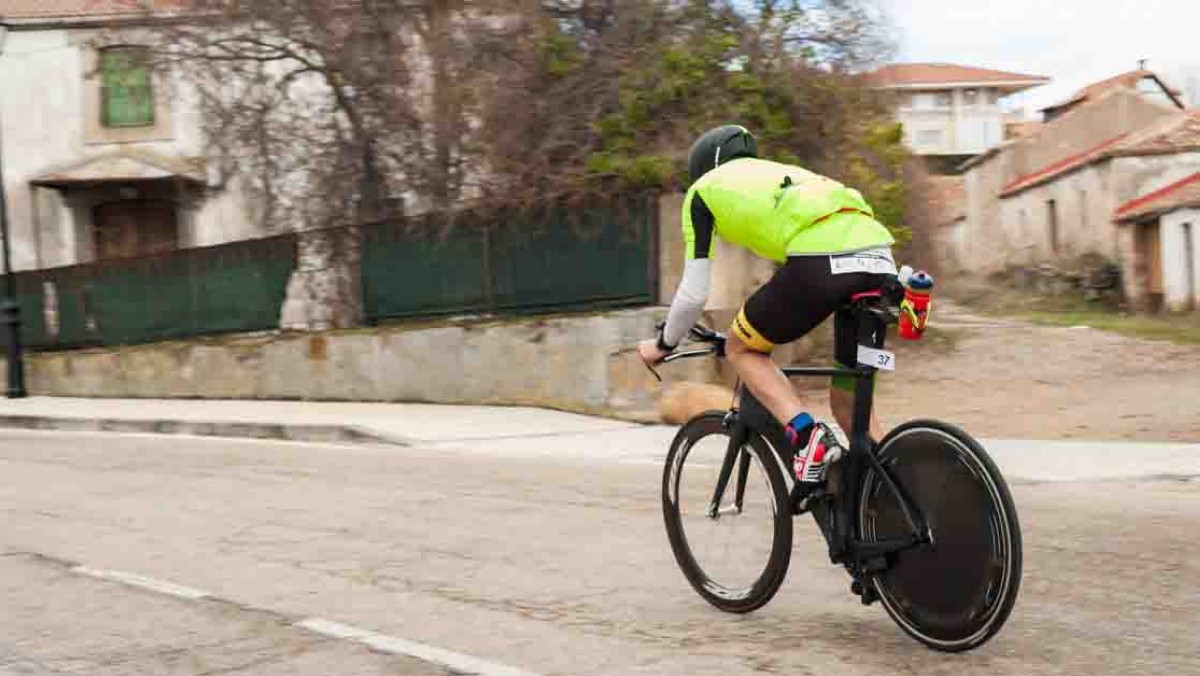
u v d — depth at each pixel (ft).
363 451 37.73
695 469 16.60
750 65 46.62
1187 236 94.17
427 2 50.78
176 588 19.12
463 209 47.85
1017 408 40.42
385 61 51.55
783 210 14.16
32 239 87.40
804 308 14.15
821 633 15.11
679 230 43.06
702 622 15.89
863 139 51.80
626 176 44.65
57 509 27.61
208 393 56.44
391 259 50.88
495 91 47.09
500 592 18.13
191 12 54.13
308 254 53.57
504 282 47.16
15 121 86.53
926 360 52.01
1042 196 130.31
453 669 14.33
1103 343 54.29
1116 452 30.45
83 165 85.30
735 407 15.84
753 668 13.76
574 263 45.27
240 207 80.38
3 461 37.65
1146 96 145.07
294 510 26.45
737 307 43.34
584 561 20.11
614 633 15.57
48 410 55.11
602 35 47.96
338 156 53.88
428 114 51.06
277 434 43.50
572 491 27.76
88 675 14.62
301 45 52.90
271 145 55.72
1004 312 86.12
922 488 13.53
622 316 42.32
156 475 33.14
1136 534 20.54
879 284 13.84
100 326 63.87
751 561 15.70
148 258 60.59
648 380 41.78
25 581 19.99
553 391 44.32
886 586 14.11
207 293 57.93
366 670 14.47
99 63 63.77
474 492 28.17
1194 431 34.32
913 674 13.25
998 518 12.73
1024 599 16.44
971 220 157.17
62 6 85.97
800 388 38.96
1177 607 15.76
